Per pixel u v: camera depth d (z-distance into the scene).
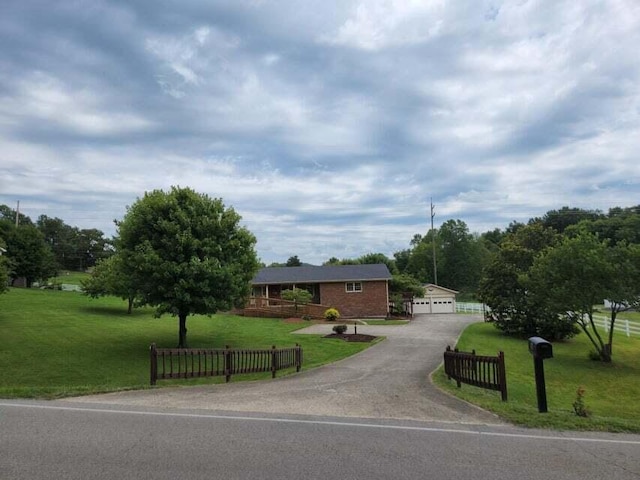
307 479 4.67
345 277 43.25
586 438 6.45
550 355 8.18
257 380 13.20
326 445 5.83
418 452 5.62
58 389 9.40
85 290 32.72
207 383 12.20
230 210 20.58
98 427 6.44
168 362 18.08
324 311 39.00
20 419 6.80
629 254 23.08
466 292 91.25
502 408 8.32
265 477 4.70
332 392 10.46
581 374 20.73
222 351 12.68
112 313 31.45
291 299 39.25
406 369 15.69
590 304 23.77
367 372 14.97
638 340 30.98
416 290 48.72
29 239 51.53
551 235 41.69
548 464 5.29
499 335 30.86
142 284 19.09
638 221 73.25
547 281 25.06
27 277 52.62
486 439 6.27
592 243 23.86
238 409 8.00
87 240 117.81
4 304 30.77
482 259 93.06
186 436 6.08
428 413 8.04
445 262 93.88
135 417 7.08
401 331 30.80
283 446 5.74
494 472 4.98
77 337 21.89
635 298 22.72
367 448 5.74
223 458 5.24
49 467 4.86
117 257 19.80
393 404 8.91
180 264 18.69
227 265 19.47
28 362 16.45
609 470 5.13
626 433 6.85
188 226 19.17
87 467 4.88
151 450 5.46
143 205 19.17
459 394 10.25
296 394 10.07
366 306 43.00
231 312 38.41
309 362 18.69
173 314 19.34
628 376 20.50
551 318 29.19
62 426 6.44
